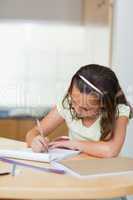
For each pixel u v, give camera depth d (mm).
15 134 3070
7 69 3570
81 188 976
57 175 1093
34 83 3400
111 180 1051
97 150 1404
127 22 2645
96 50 3191
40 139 1461
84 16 3617
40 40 3617
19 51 3588
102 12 2992
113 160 1284
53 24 3641
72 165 1192
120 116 1570
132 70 2643
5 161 1253
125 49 2650
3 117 3066
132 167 1180
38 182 1019
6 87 1937
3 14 3594
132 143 2496
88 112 1551
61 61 3621
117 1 2652
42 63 3607
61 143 1478
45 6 3656
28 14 3625
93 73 1502
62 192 963
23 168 1169
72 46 3641
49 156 1274
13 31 3588
